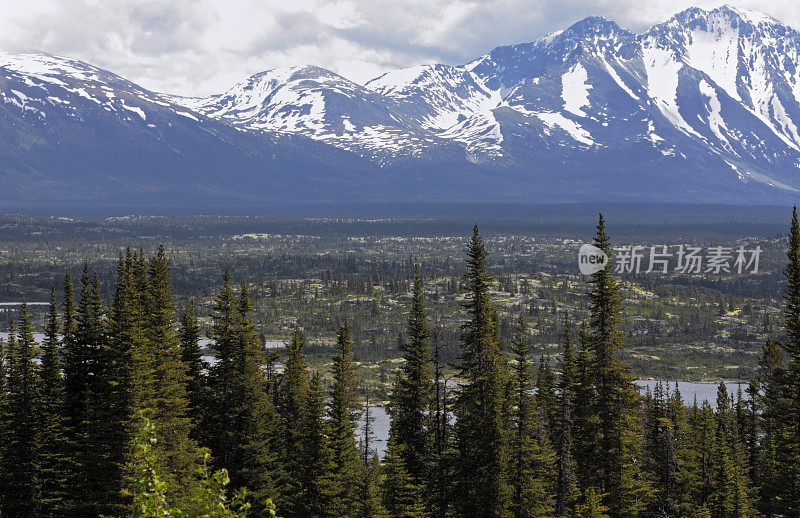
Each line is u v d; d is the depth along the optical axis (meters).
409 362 114.88
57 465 111.94
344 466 106.19
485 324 105.56
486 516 102.44
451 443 110.00
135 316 112.12
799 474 100.69
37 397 110.75
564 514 109.06
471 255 106.38
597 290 100.31
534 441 105.06
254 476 115.94
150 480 34.78
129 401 98.19
